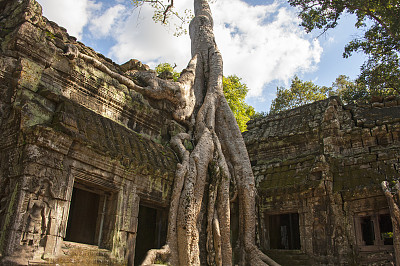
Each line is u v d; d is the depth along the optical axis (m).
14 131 7.47
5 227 6.63
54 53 8.99
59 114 7.88
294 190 13.89
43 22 8.98
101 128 8.96
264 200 14.65
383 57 16.39
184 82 13.71
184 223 9.92
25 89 8.04
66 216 7.50
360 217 12.47
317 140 15.09
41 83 8.54
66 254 7.27
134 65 13.97
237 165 12.96
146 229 11.68
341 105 15.54
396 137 13.33
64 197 7.50
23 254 6.50
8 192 7.07
